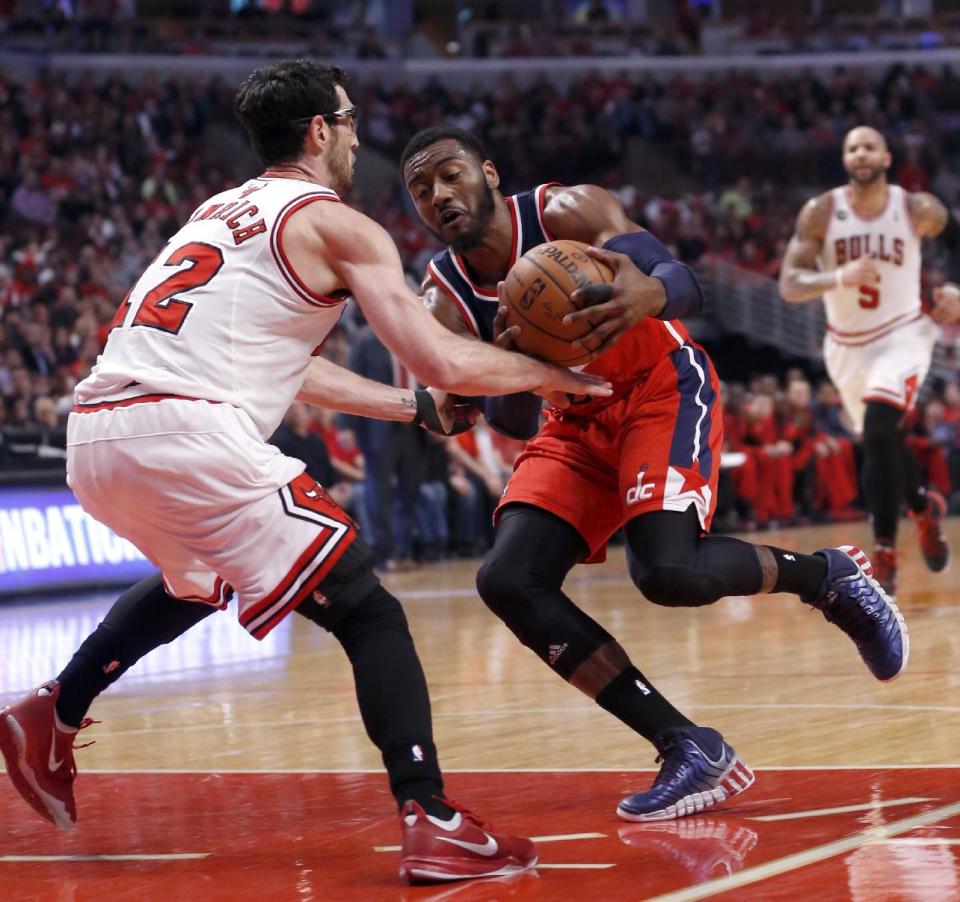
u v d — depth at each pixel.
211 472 3.48
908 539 15.41
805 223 9.45
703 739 4.00
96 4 29.39
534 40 32.12
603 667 4.16
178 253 3.67
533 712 5.82
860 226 9.28
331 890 3.26
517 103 30.19
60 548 12.12
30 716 3.86
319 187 3.69
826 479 19.03
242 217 3.64
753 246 26.45
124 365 3.60
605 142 29.38
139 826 4.03
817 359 24.06
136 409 3.53
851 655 7.14
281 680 7.15
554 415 4.52
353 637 3.58
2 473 11.73
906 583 10.57
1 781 4.74
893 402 9.16
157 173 23.28
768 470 17.88
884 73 32.38
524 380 3.77
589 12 34.59
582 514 4.34
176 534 3.58
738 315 24.36
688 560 4.12
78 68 27.45
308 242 3.60
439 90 29.66
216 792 4.45
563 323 3.88
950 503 20.05
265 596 3.52
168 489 3.51
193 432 3.49
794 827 3.69
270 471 3.54
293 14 31.41
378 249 3.62
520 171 28.61
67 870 3.55
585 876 3.29
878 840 3.47
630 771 4.59
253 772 4.76
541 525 4.30
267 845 3.75
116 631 3.93
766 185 28.66
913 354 9.27
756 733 5.09
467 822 3.36
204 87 27.61
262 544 3.51
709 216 27.12
